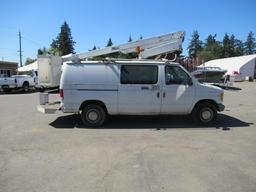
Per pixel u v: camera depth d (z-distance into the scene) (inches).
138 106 369.7
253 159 244.5
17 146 288.8
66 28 3380.9
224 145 286.4
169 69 370.9
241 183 195.9
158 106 370.6
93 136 325.1
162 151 266.7
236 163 234.7
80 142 300.2
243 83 1492.4
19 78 1082.7
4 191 186.9
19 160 246.1
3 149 279.0
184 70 371.6
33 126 384.5
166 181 199.3
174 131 346.3
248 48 4372.5
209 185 192.9
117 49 472.4
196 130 351.6
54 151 270.1
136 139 309.9
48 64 486.9
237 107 556.4
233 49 4244.6
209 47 4200.3
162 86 368.2
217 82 1037.2
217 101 374.0
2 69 1581.0
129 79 367.9
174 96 370.0
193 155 255.0
